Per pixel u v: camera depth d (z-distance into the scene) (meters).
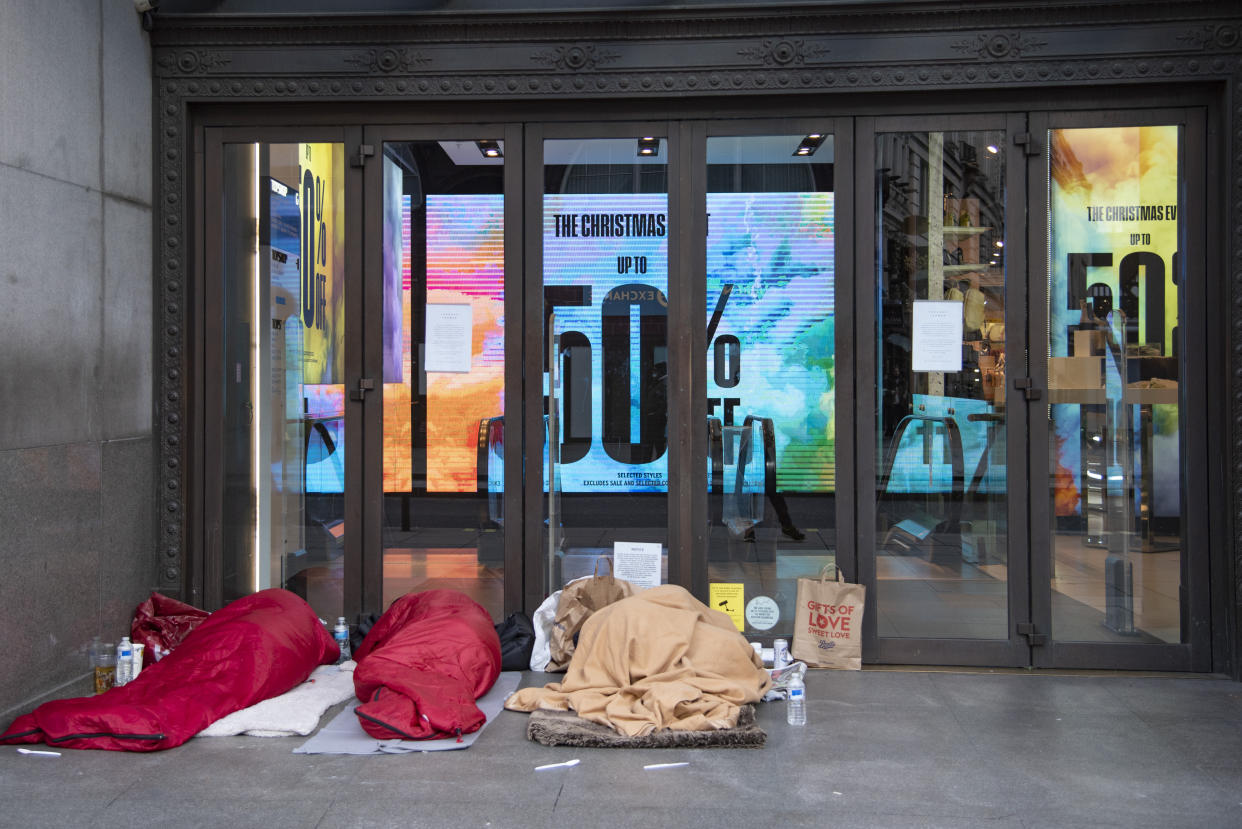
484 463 6.08
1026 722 4.85
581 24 5.84
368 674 4.73
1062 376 5.89
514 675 5.55
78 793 3.97
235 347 6.13
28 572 4.74
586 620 5.50
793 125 5.93
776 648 5.79
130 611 5.67
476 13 5.81
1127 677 5.66
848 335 5.95
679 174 5.97
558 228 6.03
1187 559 5.76
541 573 6.04
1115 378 5.86
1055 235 5.87
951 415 5.93
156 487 5.95
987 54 5.72
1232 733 4.70
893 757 4.38
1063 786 4.06
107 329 5.42
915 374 5.94
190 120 6.02
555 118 5.99
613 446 6.06
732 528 6.03
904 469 5.94
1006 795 3.97
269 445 6.14
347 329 6.07
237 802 3.89
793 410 6.00
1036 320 5.87
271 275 6.12
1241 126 5.58
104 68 5.40
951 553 5.92
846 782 4.09
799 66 5.79
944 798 3.94
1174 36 5.63
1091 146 5.83
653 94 5.85
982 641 5.84
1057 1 5.63
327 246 6.07
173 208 5.95
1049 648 5.81
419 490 6.09
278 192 6.07
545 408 6.07
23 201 4.70
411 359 6.08
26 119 4.71
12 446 4.62
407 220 6.06
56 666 4.96
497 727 4.75
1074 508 5.86
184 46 5.93
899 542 5.94
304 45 5.93
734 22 5.80
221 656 4.97
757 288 5.99
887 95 5.85
